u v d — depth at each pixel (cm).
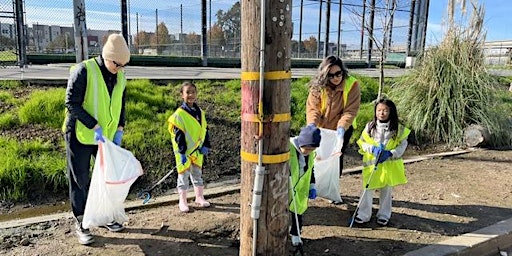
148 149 607
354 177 578
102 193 347
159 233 385
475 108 791
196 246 363
